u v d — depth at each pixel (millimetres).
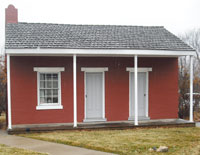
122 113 13062
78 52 11172
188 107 15445
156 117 13375
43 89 12445
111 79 12945
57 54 11578
